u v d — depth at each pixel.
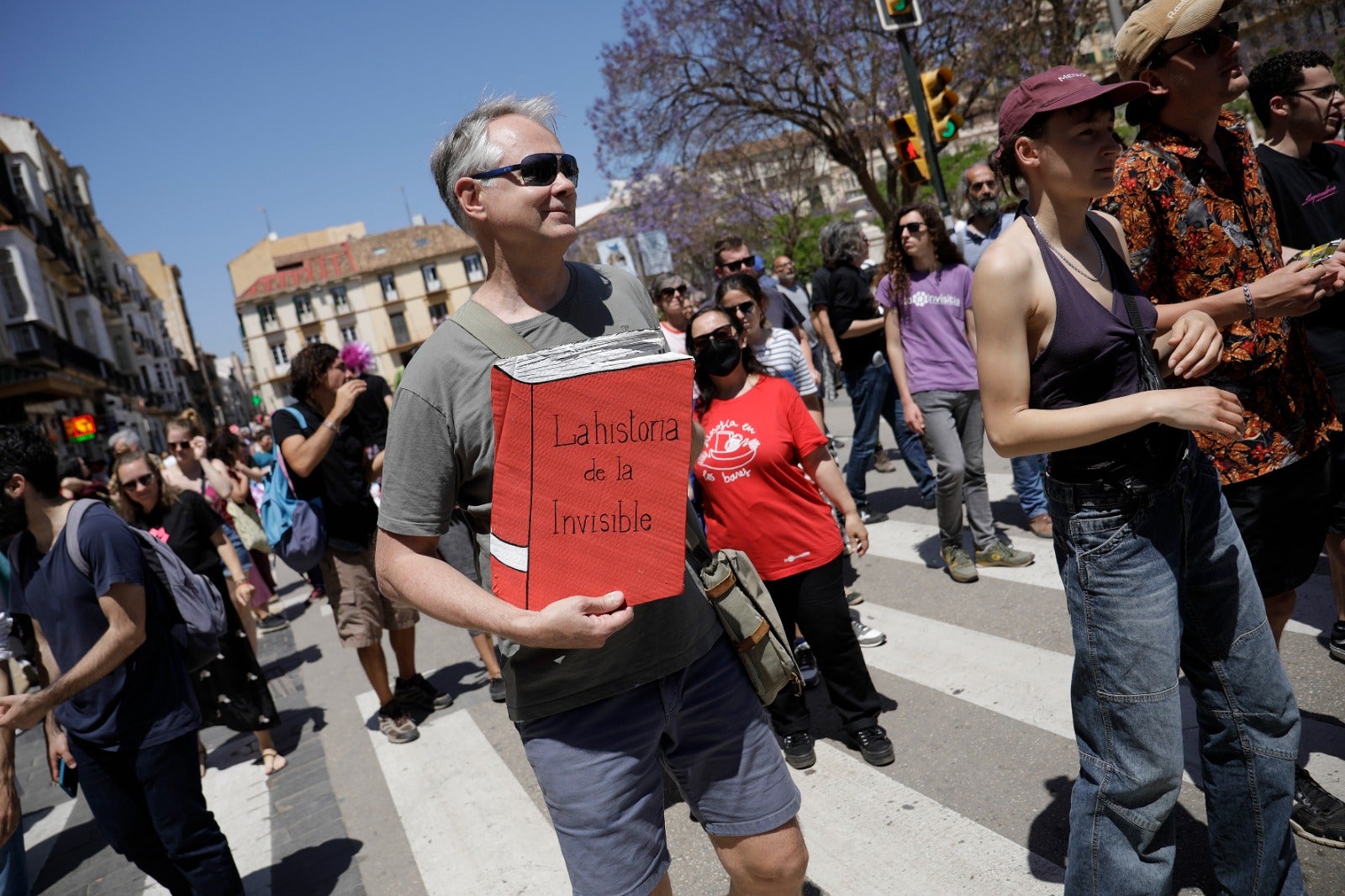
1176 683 2.03
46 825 5.28
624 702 1.93
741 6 19.55
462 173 1.94
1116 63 2.67
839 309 6.59
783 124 22.02
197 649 3.33
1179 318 2.27
